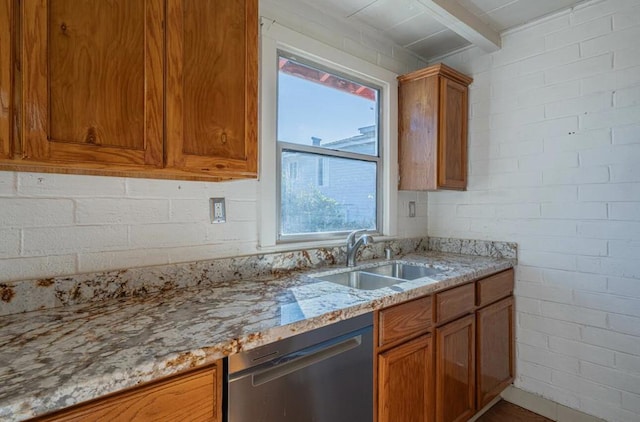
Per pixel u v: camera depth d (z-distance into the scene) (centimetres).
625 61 176
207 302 118
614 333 180
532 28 209
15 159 81
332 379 114
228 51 119
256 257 162
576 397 192
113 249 125
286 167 183
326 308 113
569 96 195
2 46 78
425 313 151
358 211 221
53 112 85
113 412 70
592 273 187
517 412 207
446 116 221
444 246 252
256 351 94
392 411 135
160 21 102
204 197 148
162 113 103
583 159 190
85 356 76
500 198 224
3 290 102
